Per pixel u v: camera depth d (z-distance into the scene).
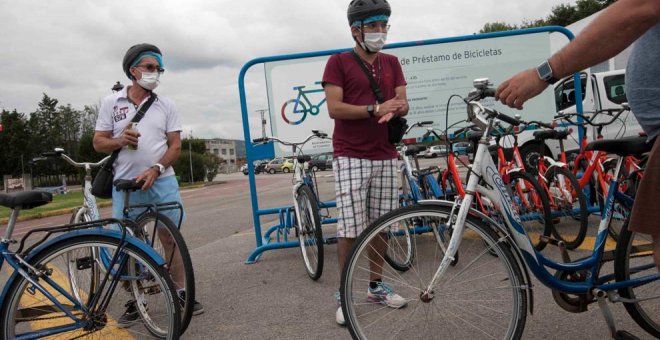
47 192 2.63
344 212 3.17
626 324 2.79
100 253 2.68
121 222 2.60
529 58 5.20
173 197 3.62
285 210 5.00
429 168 4.50
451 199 4.32
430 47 5.18
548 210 4.00
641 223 1.91
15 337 2.50
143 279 2.65
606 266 2.69
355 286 2.51
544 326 2.84
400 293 2.63
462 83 5.20
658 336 2.47
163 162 3.47
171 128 3.63
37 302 2.54
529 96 1.93
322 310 3.40
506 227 2.38
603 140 2.38
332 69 3.12
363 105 3.10
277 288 3.97
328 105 3.11
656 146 1.86
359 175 3.17
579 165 5.05
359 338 2.42
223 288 4.10
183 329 3.04
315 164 4.99
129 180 3.29
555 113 5.41
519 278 2.27
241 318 3.37
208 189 28.64
